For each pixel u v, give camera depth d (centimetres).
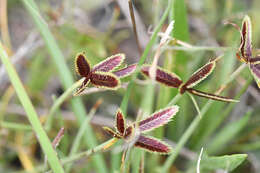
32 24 38
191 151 26
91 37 31
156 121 17
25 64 33
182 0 23
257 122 28
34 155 29
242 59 18
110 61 17
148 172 25
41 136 18
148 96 21
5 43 32
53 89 34
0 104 30
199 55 28
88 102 32
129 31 37
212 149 26
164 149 17
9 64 18
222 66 26
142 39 30
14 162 29
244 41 18
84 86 17
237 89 28
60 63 23
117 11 33
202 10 34
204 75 17
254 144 26
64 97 23
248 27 17
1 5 31
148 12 35
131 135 17
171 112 17
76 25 33
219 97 17
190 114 28
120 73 17
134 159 21
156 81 17
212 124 25
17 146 28
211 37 31
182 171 26
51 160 18
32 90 31
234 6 33
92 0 36
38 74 31
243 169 26
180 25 23
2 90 33
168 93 24
